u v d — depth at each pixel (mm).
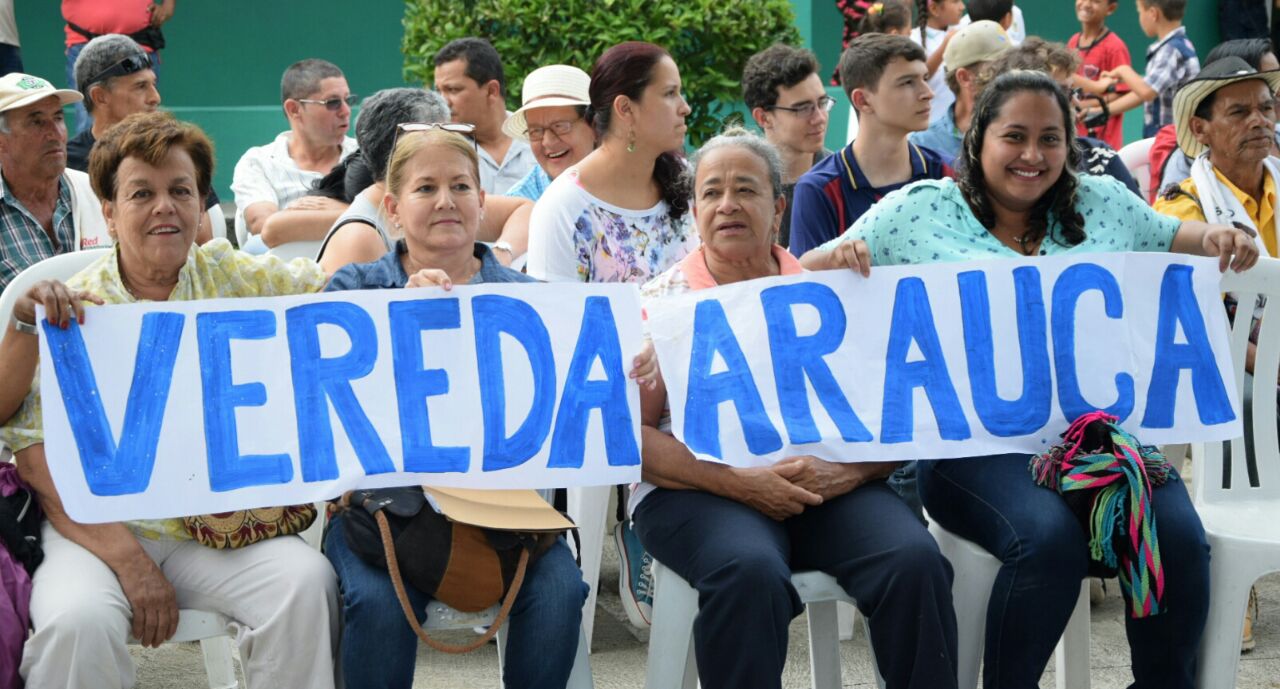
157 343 3287
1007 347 3674
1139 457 3402
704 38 6980
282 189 6426
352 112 10008
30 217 4777
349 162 5039
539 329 3457
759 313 3625
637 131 4223
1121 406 3682
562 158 5543
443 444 3381
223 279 3467
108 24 7902
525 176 5879
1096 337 3703
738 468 3449
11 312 3441
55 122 4711
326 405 3354
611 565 5039
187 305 3316
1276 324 3893
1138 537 3354
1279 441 4273
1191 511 3490
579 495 4059
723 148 3646
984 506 3520
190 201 3330
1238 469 3918
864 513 3389
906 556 3229
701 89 6996
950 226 3869
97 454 3223
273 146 6535
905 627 3225
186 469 3266
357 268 3545
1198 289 3773
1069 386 3674
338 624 3246
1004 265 3693
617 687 4039
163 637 3195
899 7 7312
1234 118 4680
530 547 3211
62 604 3025
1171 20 8328
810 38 9312
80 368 3232
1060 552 3373
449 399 3408
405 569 3148
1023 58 5035
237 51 9883
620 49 4227
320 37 10008
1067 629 3758
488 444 3398
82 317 3232
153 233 3289
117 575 3166
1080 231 3842
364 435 3352
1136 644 3535
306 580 3178
